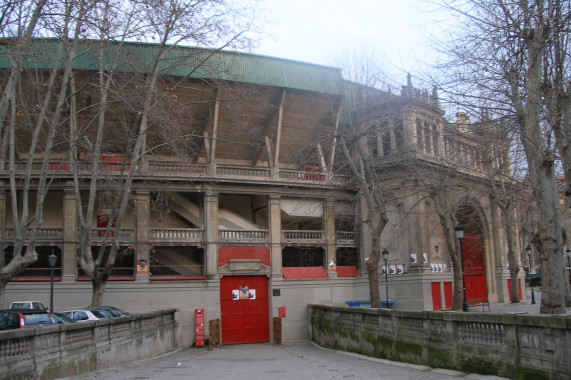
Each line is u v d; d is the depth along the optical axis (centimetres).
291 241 3506
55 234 3070
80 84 2895
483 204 4141
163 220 3500
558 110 1509
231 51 2997
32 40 2048
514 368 1138
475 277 4178
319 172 3547
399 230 3309
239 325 3325
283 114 3538
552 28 1417
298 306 3441
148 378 1440
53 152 3145
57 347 1383
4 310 1512
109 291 3067
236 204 3838
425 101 2598
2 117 1744
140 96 2242
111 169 3166
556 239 1543
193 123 3394
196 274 3406
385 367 1631
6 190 3028
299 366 1819
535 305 3612
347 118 2952
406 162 3091
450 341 1410
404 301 3472
